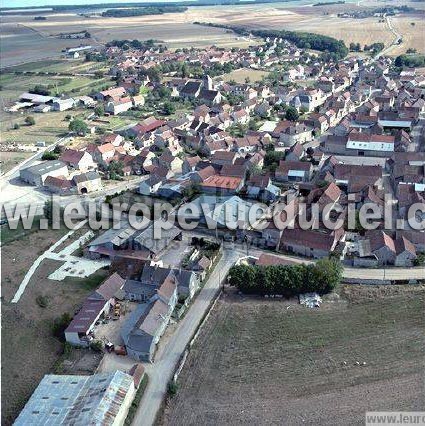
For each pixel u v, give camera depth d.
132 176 177.00
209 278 114.12
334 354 90.38
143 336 92.12
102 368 89.94
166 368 89.19
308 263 115.94
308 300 104.81
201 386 84.94
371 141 185.62
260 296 107.69
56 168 175.00
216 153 176.75
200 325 98.62
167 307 100.31
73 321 98.88
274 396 82.19
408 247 115.19
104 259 123.81
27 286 113.88
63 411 78.88
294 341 94.06
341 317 99.69
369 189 141.62
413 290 106.50
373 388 82.50
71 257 125.25
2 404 83.25
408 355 89.00
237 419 78.31
